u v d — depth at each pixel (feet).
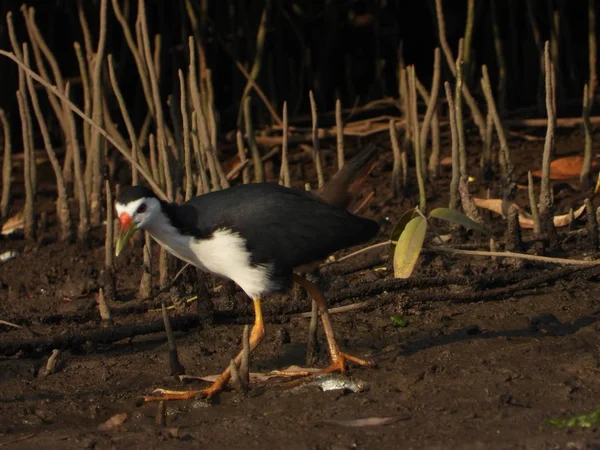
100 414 27.07
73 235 41.24
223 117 54.70
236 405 26.94
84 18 44.04
